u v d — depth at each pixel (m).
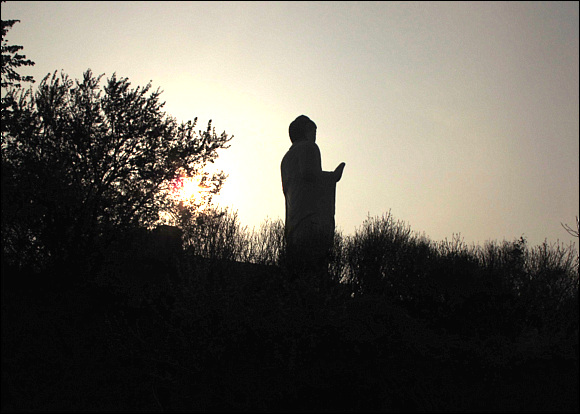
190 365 12.35
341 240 16.45
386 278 15.23
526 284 15.62
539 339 12.94
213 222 18.55
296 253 15.05
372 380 11.13
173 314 13.30
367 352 12.24
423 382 11.09
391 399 10.69
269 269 14.70
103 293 15.66
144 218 19.05
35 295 15.12
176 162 20.22
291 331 12.41
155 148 20.31
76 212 16.89
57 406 11.34
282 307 12.52
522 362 12.11
